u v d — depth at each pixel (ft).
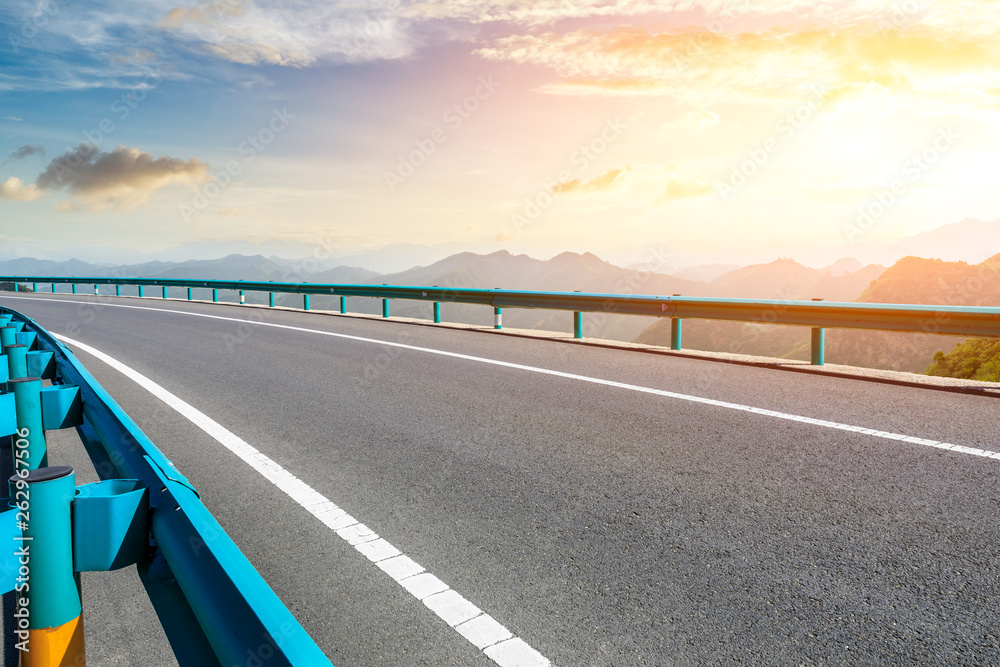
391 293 47.19
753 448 14.43
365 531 10.71
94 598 9.03
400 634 7.72
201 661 4.43
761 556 9.45
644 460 13.85
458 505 11.73
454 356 28.50
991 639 7.33
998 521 10.36
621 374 23.52
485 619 8.02
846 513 10.84
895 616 7.84
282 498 12.25
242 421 18.12
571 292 34.01
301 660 3.35
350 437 16.31
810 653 7.16
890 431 15.44
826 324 24.20
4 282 104.47
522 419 17.56
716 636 7.53
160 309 60.34
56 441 16.80
